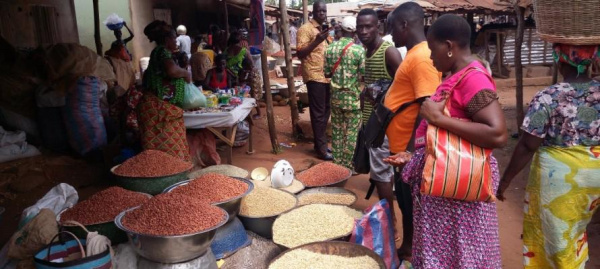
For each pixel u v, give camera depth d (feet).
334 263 8.78
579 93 6.79
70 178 16.43
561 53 6.87
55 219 8.87
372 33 10.92
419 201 7.34
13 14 24.38
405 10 8.77
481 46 46.50
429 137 6.36
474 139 6.16
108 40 40.42
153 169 11.19
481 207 6.68
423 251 7.07
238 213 10.87
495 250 6.97
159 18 46.88
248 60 27.04
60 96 17.17
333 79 16.19
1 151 16.44
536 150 7.45
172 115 13.93
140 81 26.35
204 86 22.97
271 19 72.90
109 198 9.77
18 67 17.51
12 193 15.08
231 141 17.31
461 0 43.47
